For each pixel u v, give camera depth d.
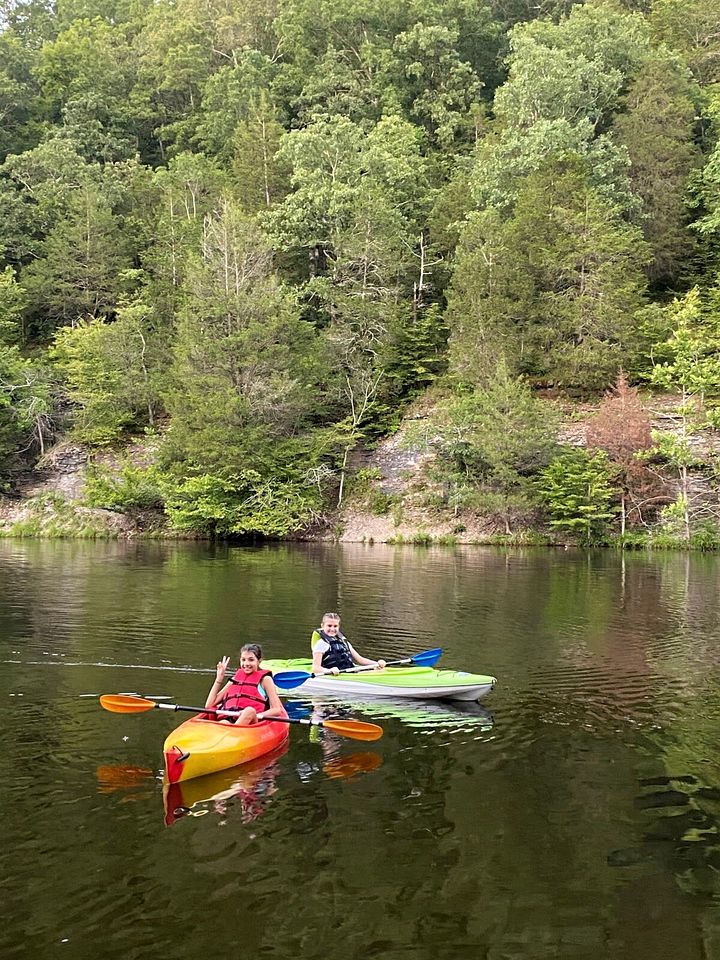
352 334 40.94
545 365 38.25
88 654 11.29
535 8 71.44
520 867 5.13
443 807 6.09
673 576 21.52
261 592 17.81
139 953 4.16
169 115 69.62
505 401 33.34
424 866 5.13
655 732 8.05
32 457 40.94
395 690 9.47
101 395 40.69
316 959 4.13
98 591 17.88
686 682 10.04
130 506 36.25
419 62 59.12
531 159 44.59
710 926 4.48
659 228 45.94
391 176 48.06
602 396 38.84
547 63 48.22
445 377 41.00
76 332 42.62
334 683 9.77
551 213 39.81
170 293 45.88
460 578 20.81
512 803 6.17
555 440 33.91
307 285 45.22
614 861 5.23
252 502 34.62
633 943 4.32
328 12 62.94
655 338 38.44
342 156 47.69
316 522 35.59
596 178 44.41
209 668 10.51
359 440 40.56
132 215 52.97
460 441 34.94
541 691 9.63
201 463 35.66
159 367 43.34
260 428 36.00
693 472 33.59
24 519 36.94
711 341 35.38
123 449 41.03
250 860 5.17
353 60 63.78
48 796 6.23
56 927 4.39
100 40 73.25
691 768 6.99
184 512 33.91
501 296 38.91
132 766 6.93
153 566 23.53
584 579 20.72
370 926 4.44
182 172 53.22
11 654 11.28
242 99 61.50
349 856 5.24
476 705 9.07
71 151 55.03
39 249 51.66
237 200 49.91
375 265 43.53
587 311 37.66
